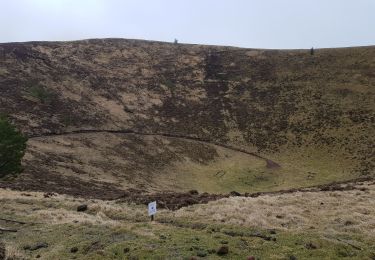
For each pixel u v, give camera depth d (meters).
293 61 121.88
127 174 63.81
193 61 127.69
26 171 49.34
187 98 106.38
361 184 35.06
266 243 16.61
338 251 16.02
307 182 67.44
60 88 94.19
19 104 79.56
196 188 64.12
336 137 84.19
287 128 90.81
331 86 105.12
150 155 75.94
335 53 122.81
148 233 17.84
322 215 22.16
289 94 104.69
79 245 16.61
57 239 18.08
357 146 79.81
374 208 23.61
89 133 78.06
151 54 130.12
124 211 23.50
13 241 18.08
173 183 65.38
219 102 104.69
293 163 77.38
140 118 92.81
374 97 97.38
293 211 22.67
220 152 82.50
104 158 68.19
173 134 88.38
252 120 95.75
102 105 93.38
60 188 42.69
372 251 16.42
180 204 24.56
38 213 23.53
